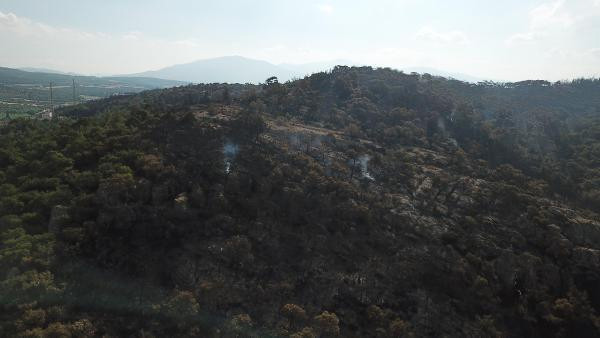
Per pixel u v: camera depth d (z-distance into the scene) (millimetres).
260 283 51719
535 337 53250
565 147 113250
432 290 55688
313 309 50281
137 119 79938
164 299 46875
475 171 83125
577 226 66625
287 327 46781
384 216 64438
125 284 47938
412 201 69875
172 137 71188
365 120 110000
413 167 80500
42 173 63531
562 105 171000
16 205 54312
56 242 48594
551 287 58938
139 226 54469
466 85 174500
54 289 42625
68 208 53906
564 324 53156
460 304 54156
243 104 104500
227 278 51062
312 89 130375
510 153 99812
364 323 50062
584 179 89562
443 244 60969
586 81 199750
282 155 73250
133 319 43781
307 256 56531
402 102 125062
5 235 48656
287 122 93625
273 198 63375
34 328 37500
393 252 59281
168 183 60469
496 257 60531
